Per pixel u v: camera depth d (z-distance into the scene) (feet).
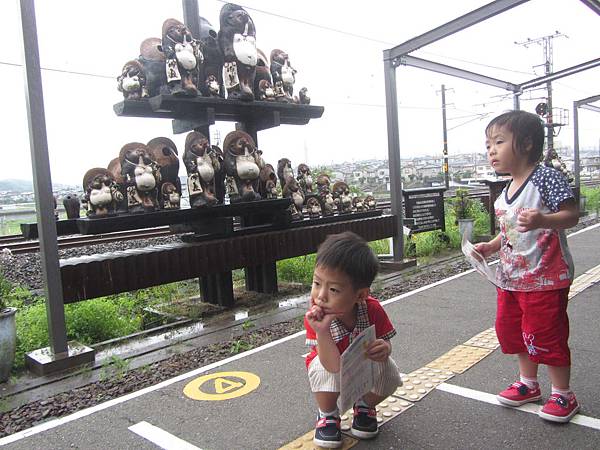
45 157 13.33
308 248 21.18
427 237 30.73
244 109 19.90
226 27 19.16
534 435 8.49
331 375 8.04
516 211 8.78
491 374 11.13
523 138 8.68
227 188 19.10
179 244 17.62
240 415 9.95
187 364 13.17
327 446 8.41
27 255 32.17
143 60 17.98
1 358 12.34
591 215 47.37
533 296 8.59
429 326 15.11
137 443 9.09
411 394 10.27
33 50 13.08
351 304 7.20
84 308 16.81
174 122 20.80
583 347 12.57
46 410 10.72
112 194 15.87
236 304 19.98
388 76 25.85
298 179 23.11
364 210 25.34
